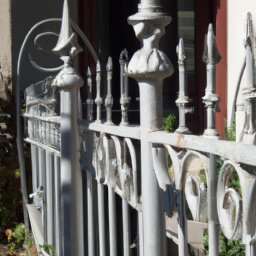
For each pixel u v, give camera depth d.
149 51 1.99
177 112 7.00
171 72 1.98
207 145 1.51
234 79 5.56
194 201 1.74
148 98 2.01
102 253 2.91
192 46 7.76
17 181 6.59
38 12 7.97
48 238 4.54
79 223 3.23
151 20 1.98
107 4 8.56
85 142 3.16
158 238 2.03
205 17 6.61
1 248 6.04
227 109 5.80
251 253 1.33
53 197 4.46
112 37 8.66
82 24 8.12
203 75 6.77
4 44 7.86
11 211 6.48
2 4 7.87
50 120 4.36
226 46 5.93
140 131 2.06
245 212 1.31
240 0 5.32
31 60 6.13
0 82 7.76
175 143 1.75
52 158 4.49
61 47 3.12
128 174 2.39
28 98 5.97
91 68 8.10
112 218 2.70
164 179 1.96
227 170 1.43
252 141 1.51
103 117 7.81
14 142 7.17
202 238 2.80
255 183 1.29
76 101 3.18
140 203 2.27
